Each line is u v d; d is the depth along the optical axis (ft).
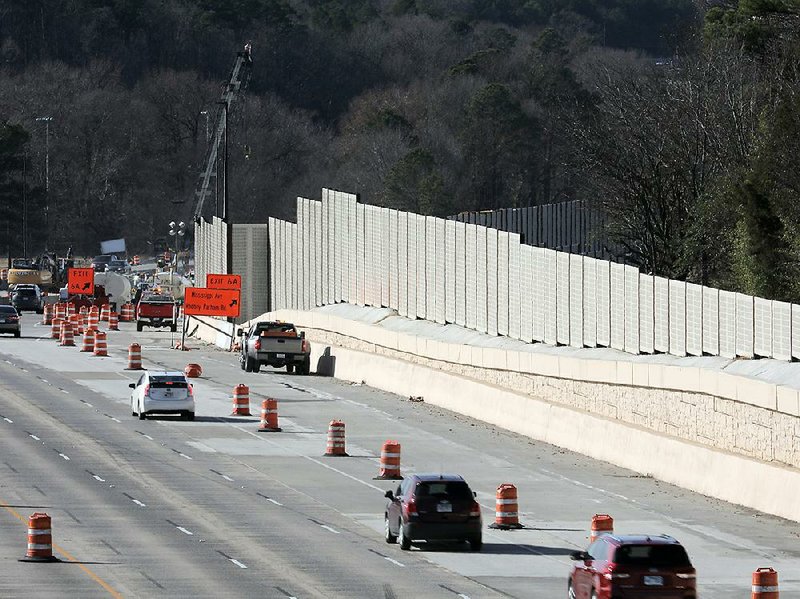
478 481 534.78
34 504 474.49
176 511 468.34
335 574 377.50
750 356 537.65
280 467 558.15
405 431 652.48
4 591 350.64
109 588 355.97
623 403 588.09
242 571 379.35
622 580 315.17
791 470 469.57
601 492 514.27
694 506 488.02
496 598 351.67
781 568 393.91
